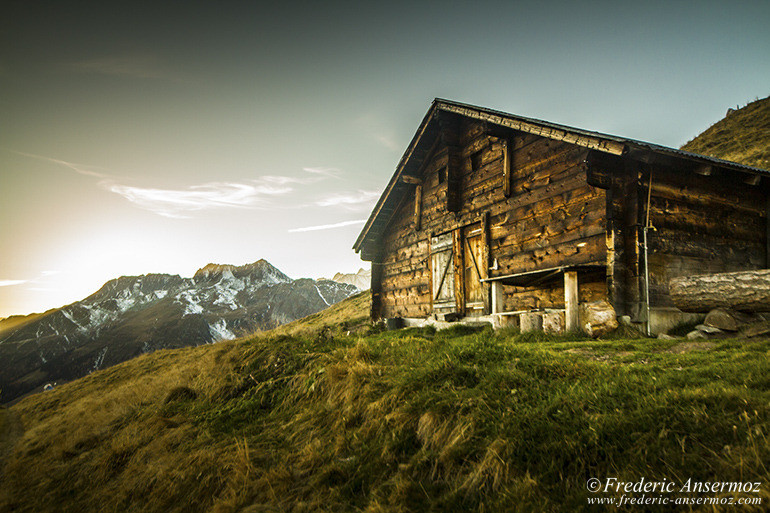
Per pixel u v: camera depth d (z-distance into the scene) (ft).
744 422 9.55
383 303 58.80
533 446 11.18
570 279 26.18
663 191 28.02
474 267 42.11
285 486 13.50
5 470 31.04
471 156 43.88
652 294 26.30
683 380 12.80
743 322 20.99
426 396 15.38
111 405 39.14
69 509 19.25
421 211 51.88
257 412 22.56
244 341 36.91
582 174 30.01
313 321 116.37
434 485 11.53
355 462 13.76
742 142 87.35
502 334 28.43
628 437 10.42
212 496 14.74
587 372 15.10
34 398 96.84
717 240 30.35
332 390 20.30
